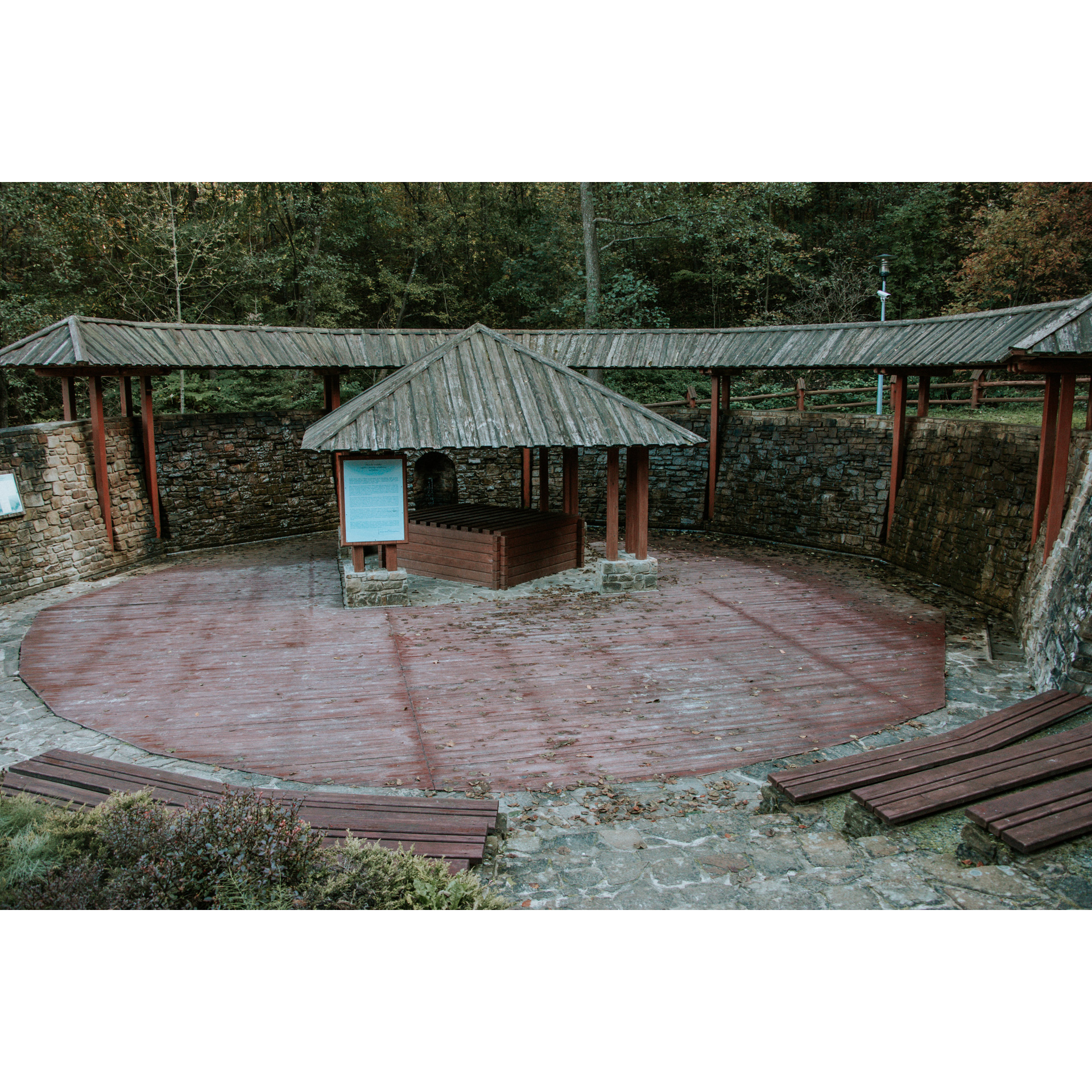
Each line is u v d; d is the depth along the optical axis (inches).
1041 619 368.2
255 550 666.8
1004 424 493.7
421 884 191.5
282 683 353.1
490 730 303.7
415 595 503.2
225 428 679.7
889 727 305.0
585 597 497.4
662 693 340.2
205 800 231.1
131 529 606.5
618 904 194.9
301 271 972.6
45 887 188.1
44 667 373.4
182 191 906.1
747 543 681.6
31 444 510.0
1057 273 834.8
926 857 209.9
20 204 712.4
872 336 584.7
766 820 236.8
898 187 1107.3
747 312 1129.4
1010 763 240.4
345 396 954.7
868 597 497.7
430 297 1077.1
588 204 856.9
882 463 607.5
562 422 473.4
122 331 561.0
